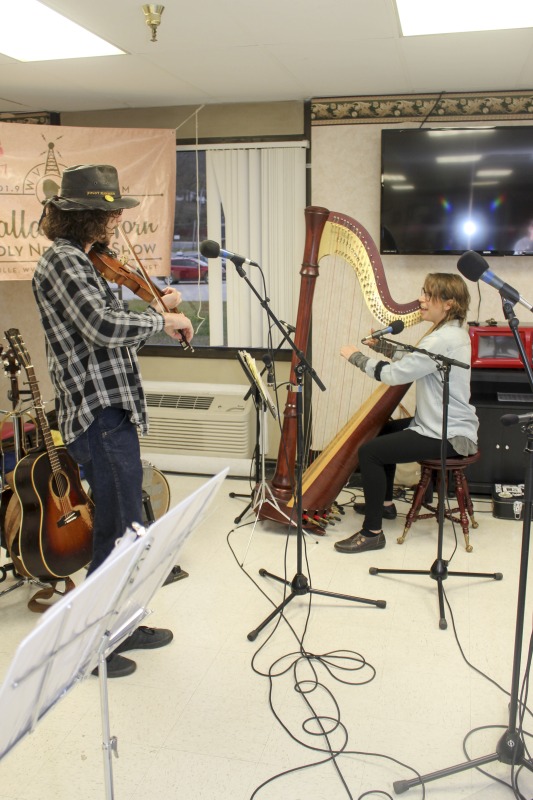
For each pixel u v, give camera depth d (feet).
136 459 7.30
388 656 7.86
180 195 14.34
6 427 12.73
